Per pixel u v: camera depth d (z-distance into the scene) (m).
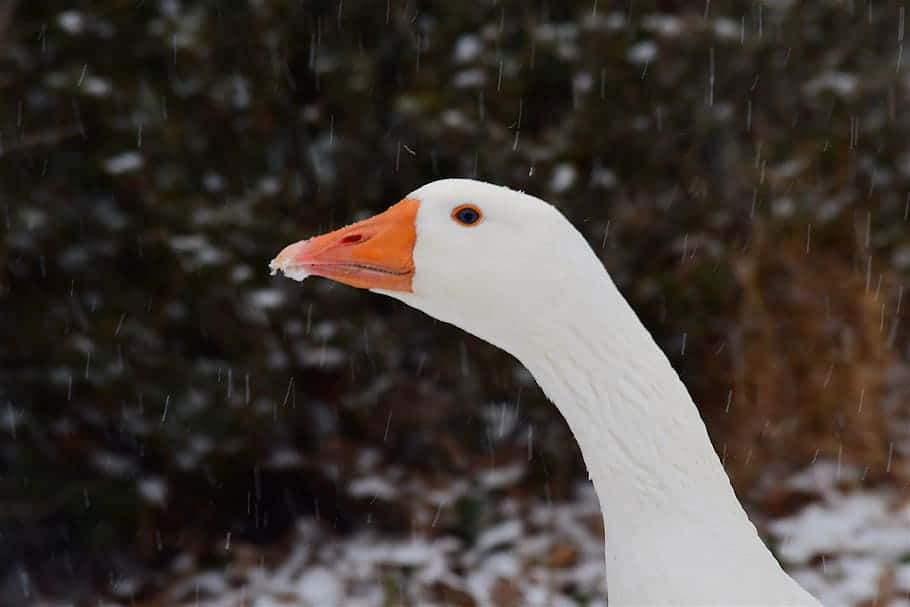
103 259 10.04
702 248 11.37
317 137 10.96
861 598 9.50
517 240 4.05
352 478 11.06
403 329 11.27
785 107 12.21
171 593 10.29
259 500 11.07
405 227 4.22
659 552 3.92
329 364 10.38
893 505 11.03
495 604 9.69
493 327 4.15
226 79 10.32
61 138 9.91
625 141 11.08
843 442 11.62
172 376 10.01
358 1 10.83
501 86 10.72
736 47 11.20
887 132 12.88
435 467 11.38
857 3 12.77
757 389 11.52
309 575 10.25
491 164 10.58
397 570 10.23
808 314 11.71
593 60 10.77
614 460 4.02
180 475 10.61
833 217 11.93
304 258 4.26
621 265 11.29
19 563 10.38
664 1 11.58
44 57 9.91
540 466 11.48
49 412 10.20
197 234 9.85
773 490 11.34
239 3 10.36
